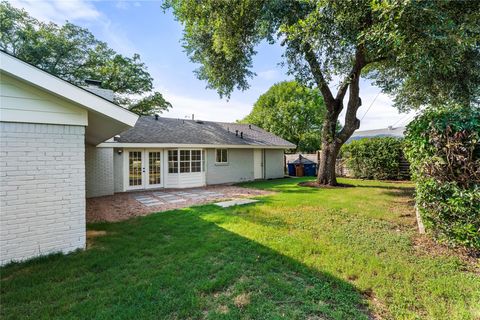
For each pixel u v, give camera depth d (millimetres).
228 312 2176
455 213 3445
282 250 3588
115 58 21156
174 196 9211
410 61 4863
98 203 7820
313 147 30625
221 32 8375
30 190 3395
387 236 4176
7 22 16859
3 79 3215
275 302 2330
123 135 10820
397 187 10422
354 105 10398
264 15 7750
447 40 3926
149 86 22797
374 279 2713
